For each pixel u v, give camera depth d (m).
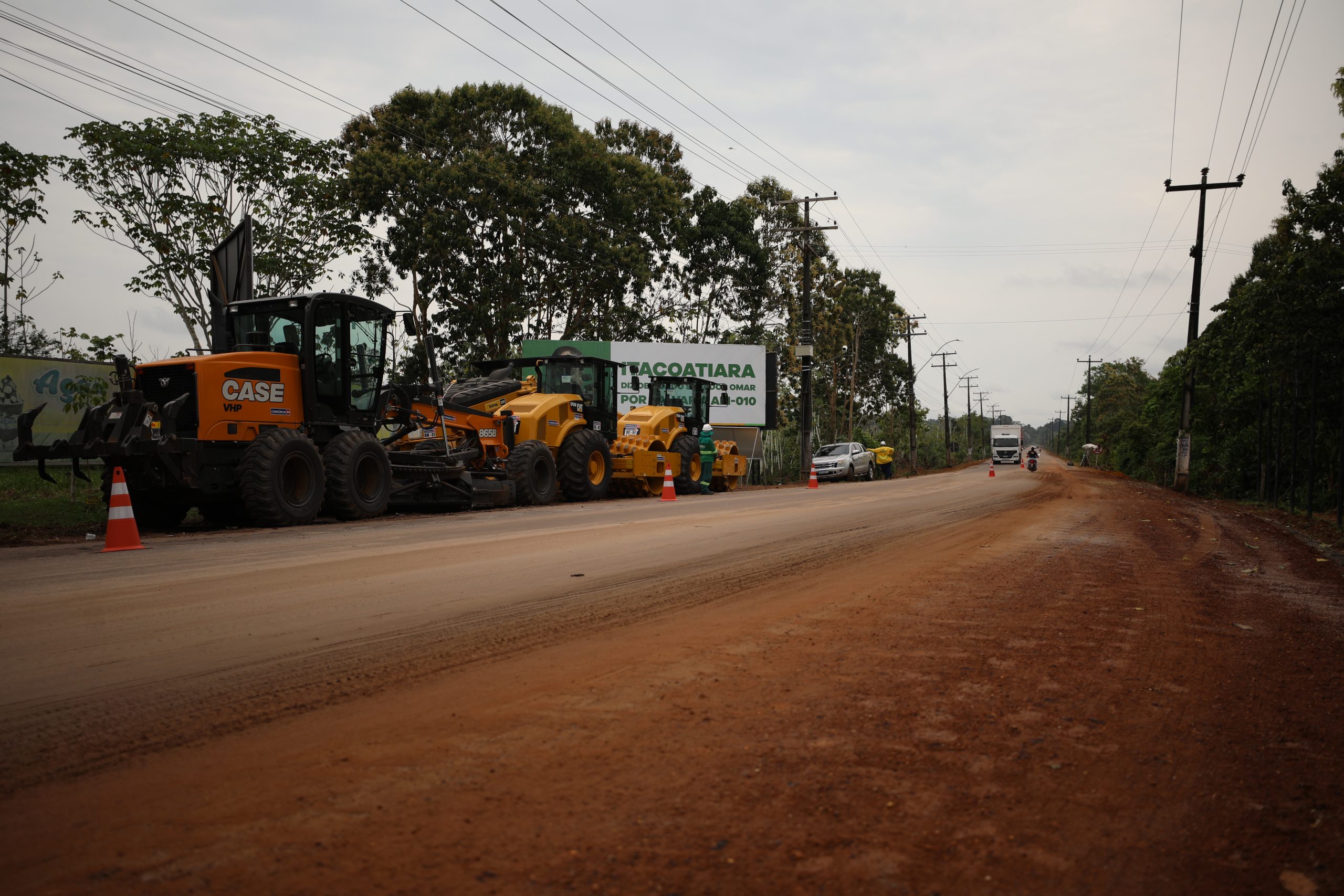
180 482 9.66
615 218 32.34
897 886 1.87
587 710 3.07
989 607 5.13
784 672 3.62
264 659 3.76
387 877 1.86
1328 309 14.84
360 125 29.12
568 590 5.56
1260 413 18.86
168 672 3.52
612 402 17.95
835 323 49.19
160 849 1.99
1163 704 3.28
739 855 1.98
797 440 49.97
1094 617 4.91
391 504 12.26
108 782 2.39
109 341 12.70
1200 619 4.94
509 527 9.86
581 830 2.10
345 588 5.54
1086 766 2.62
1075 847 2.08
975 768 2.57
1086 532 9.87
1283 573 7.09
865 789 2.39
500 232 29.22
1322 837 2.18
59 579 5.82
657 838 2.06
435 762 2.55
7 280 15.82
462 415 14.06
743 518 11.23
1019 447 70.31
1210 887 1.92
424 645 4.04
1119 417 60.50
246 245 14.21
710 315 39.75
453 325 28.98
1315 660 4.04
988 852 2.04
